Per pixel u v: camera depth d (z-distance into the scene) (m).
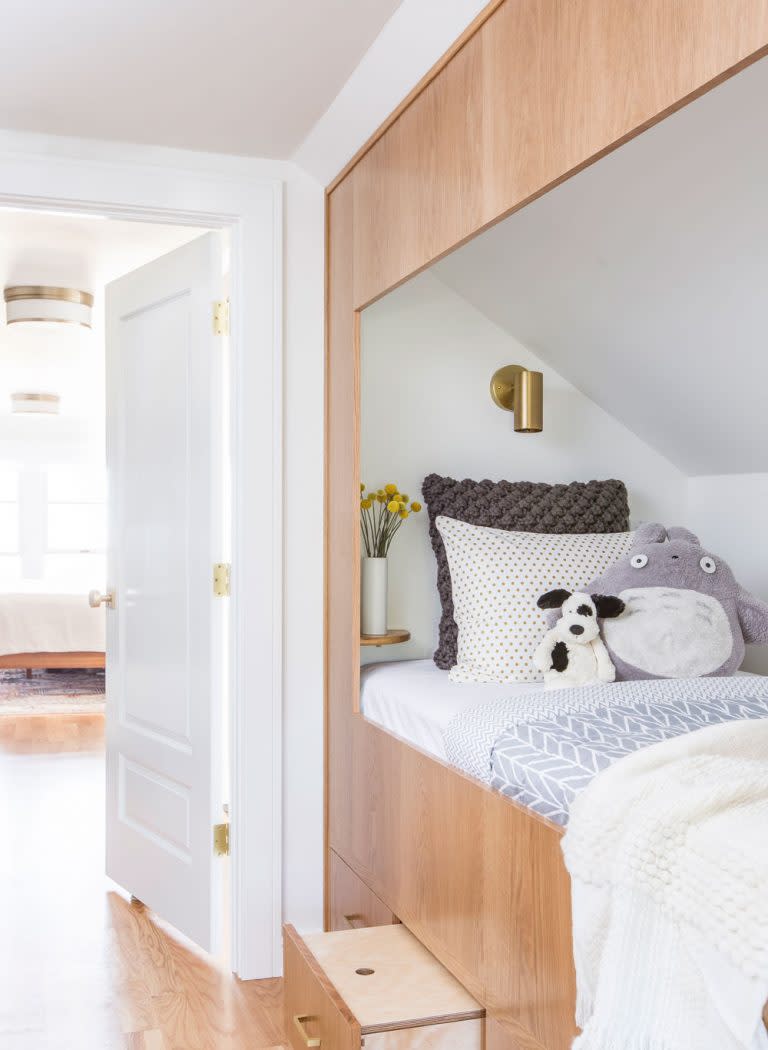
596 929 1.27
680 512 2.01
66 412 7.43
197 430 2.77
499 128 1.71
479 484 2.53
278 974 2.65
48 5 1.88
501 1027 1.67
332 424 2.71
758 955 0.98
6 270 3.99
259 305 2.68
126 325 3.15
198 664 2.76
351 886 2.53
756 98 1.28
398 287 2.28
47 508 8.06
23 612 6.54
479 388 2.40
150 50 2.07
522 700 1.88
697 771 1.23
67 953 2.72
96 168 2.54
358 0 1.87
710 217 1.51
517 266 2.03
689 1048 1.07
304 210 2.75
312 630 2.76
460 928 1.84
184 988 2.54
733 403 1.72
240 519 2.67
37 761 4.86
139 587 3.07
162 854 2.92
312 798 2.75
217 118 2.43
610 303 1.85
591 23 1.42
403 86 2.11
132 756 3.08
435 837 1.96
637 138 1.43
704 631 1.93
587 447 2.20
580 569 2.27
